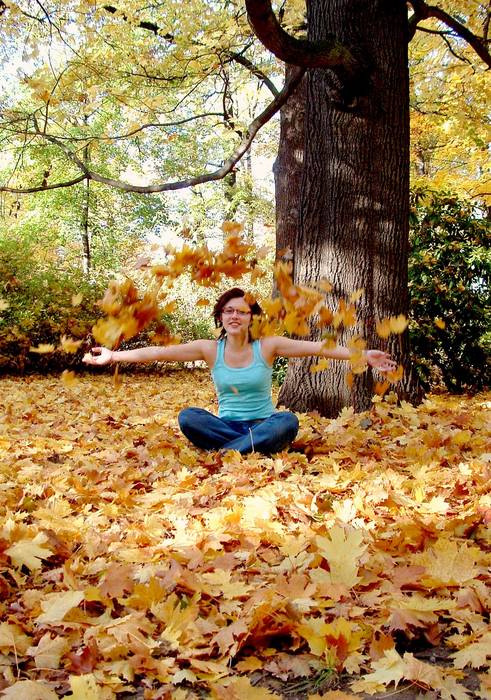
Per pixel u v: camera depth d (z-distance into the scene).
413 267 9.39
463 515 2.92
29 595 2.16
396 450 4.43
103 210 23.62
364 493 3.22
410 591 2.16
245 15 10.79
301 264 6.18
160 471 3.97
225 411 4.45
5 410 6.85
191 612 1.98
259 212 24.97
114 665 1.78
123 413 6.61
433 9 7.21
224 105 12.48
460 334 9.41
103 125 19.48
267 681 1.77
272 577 2.28
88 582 2.30
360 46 5.71
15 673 1.78
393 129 5.92
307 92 6.31
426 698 1.67
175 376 14.08
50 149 18.53
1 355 12.45
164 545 2.59
